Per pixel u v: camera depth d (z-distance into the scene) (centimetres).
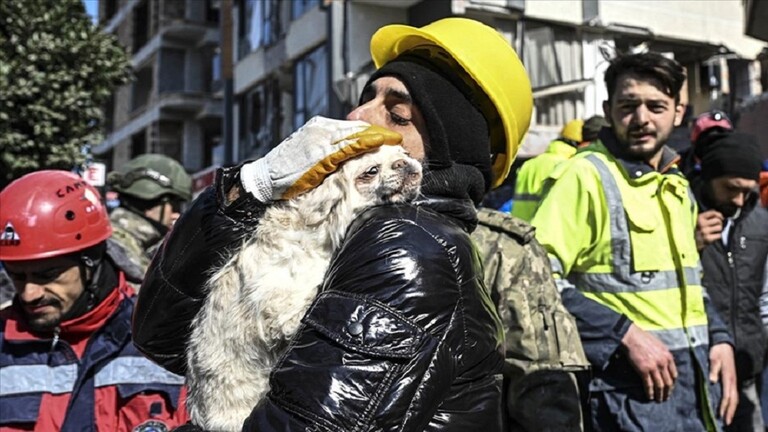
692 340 267
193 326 145
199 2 2577
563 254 266
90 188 237
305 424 112
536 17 1145
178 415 229
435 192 151
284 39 1592
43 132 991
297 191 132
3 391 225
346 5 1308
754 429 354
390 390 115
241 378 129
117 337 232
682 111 291
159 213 435
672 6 1133
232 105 1922
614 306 267
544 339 224
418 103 156
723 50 1127
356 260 123
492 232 234
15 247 218
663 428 255
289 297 127
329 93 1329
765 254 356
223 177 144
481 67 165
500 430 135
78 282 229
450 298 124
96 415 227
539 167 400
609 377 259
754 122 804
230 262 136
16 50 1001
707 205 352
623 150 276
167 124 2595
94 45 1055
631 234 266
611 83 283
